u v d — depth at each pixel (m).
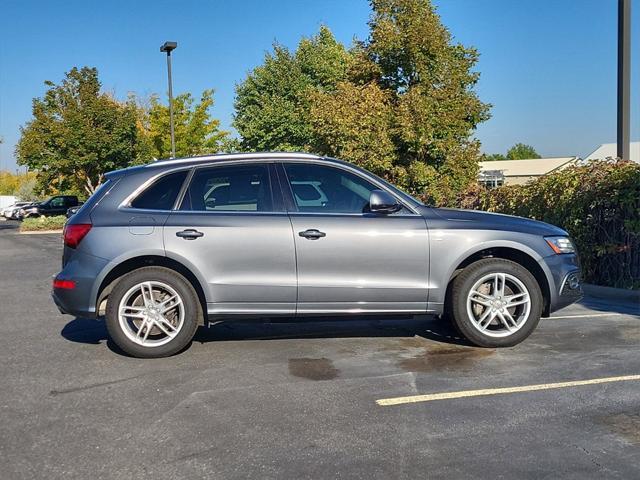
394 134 15.28
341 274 5.77
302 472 3.58
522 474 3.52
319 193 5.95
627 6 10.26
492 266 5.95
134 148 34.56
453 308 6.00
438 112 15.52
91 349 6.22
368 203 5.95
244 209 5.85
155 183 5.90
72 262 5.73
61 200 43.22
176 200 5.86
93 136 32.50
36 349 6.26
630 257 9.20
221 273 5.71
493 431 4.11
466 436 4.04
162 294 5.83
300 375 5.31
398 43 15.86
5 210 53.94
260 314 5.77
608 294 9.15
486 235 5.92
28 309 8.65
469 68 17.22
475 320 6.02
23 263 15.46
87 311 5.70
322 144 16.05
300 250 5.71
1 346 6.42
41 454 3.85
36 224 32.31
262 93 29.03
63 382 5.19
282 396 4.79
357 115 15.15
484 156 16.61
